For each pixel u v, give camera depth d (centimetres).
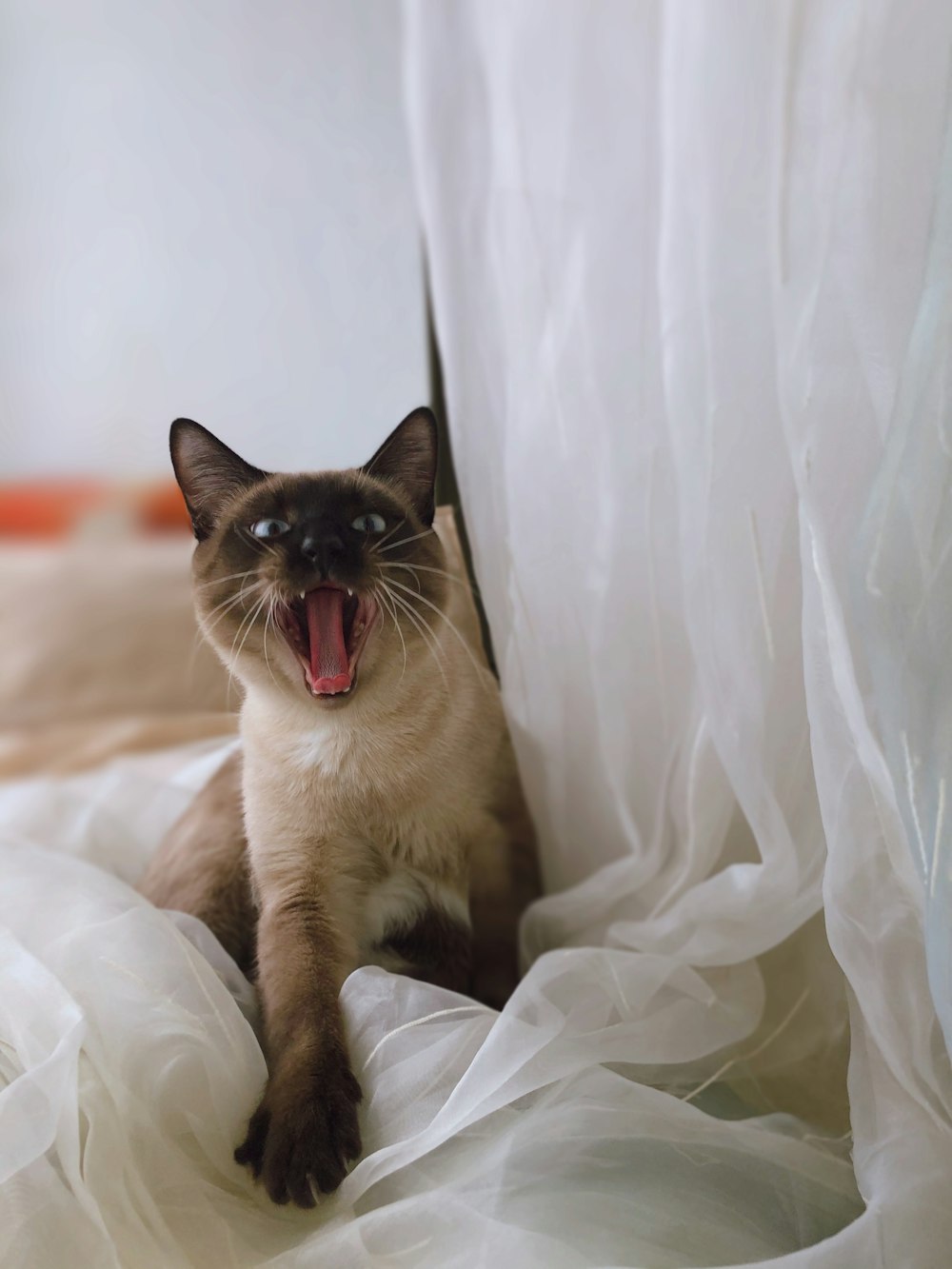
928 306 65
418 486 106
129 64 187
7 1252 61
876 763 69
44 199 197
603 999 84
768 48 79
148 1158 71
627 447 96
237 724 124
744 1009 89
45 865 95
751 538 83
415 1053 78
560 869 115
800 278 75
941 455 65
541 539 102
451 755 101
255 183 183
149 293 196
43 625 196
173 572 201
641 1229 67
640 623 100
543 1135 73
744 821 97
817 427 73
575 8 96
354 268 178
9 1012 74
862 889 73
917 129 71
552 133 99
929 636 65
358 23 171
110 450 208
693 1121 76
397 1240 66
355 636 100
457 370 107
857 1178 73
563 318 98
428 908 104
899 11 71
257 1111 78
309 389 185
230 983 93
